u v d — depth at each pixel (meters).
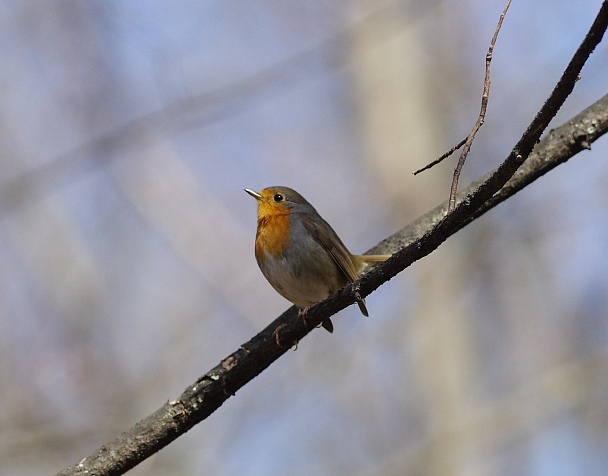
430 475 11.71
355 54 15.08
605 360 12.84
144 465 10.79
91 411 11.45
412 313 12.86
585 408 12.63
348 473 11.61
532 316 13.40
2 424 11.26
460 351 12.78
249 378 6.80
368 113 14.77
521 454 12.25
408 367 12.51
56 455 11.22
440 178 14.12
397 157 14.29
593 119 6.61
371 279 5.94
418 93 14.85
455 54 15.32
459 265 13.29
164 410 6.71
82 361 11.71
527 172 6.63
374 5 15.17
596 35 4.53
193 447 11.11
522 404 12.55
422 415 12.23
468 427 12.23
